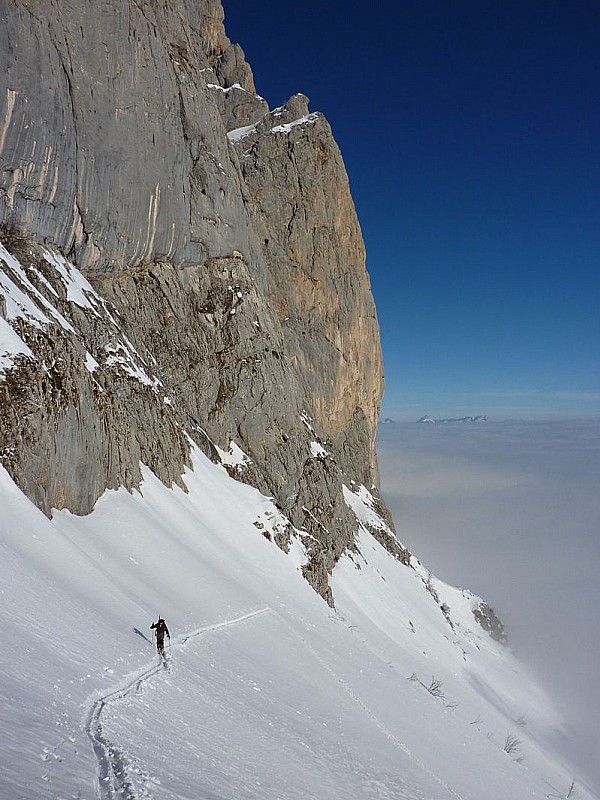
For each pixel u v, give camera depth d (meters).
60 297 31.09
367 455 76.25
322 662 26.27
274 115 75.88
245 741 13.86
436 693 34.88
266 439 46.78
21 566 15.70
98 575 19.75
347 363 73.38
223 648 20.89
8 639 11.91
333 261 72.12
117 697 12.44
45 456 21.84
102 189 36.00
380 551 61.72
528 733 43.84
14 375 21.72
